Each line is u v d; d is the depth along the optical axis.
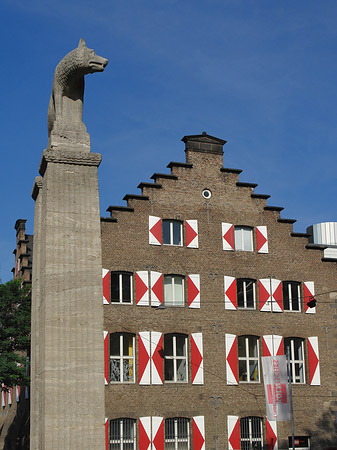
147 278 37.00
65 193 20.36
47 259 19.62
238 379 37.72
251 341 38.97
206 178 39.81
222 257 39.06
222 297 38.50
